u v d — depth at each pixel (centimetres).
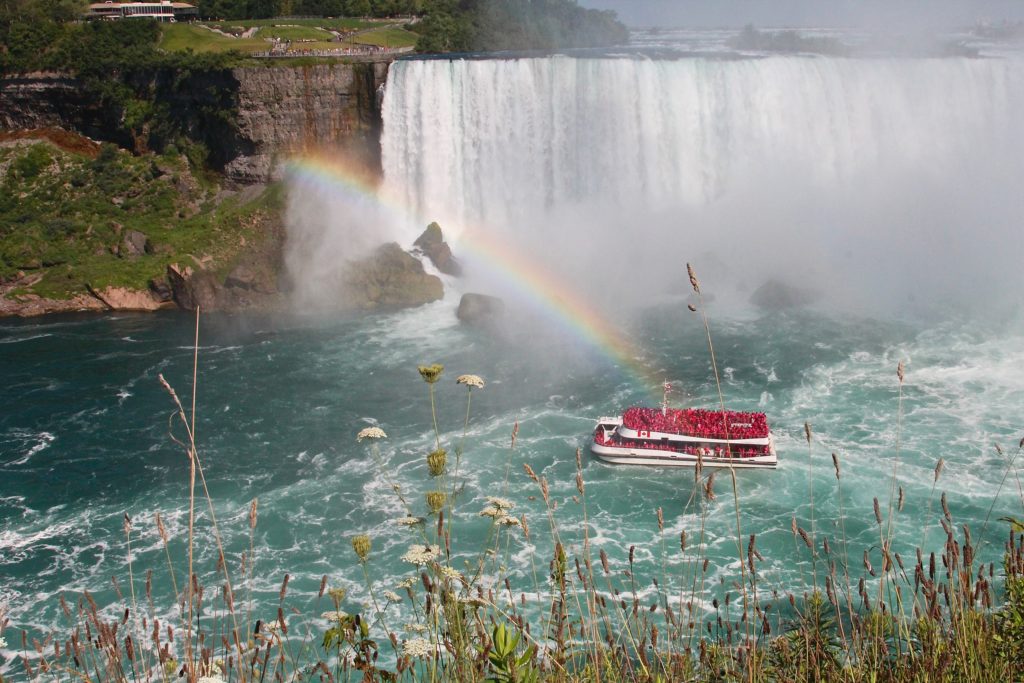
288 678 1784
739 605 2448
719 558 2838
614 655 990
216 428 4150
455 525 3114
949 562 1034
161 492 3566
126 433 4131
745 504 3225
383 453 3825
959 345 4800
